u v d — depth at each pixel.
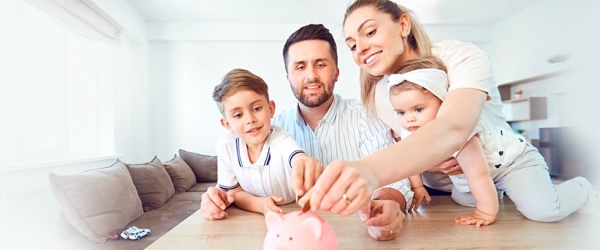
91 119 2.80
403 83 0.69
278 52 3.90
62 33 2.41
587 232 0.49
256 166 0.84
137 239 1.53
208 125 3.86
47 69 2.23
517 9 3.52
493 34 4.02
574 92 2.68
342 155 1.08
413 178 0.79
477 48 0.70
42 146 2.16
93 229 1.49
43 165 1.94
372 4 0.78
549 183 0.65
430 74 0.66
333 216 0.59
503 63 3.88
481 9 3.50
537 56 3.35
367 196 0.36
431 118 0.67
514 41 3.68
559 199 0.60
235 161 0.86
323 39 0.97
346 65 3.94
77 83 2.61
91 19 2.50
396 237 0.48
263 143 0.85
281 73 3.91
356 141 1.07
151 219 1.86
